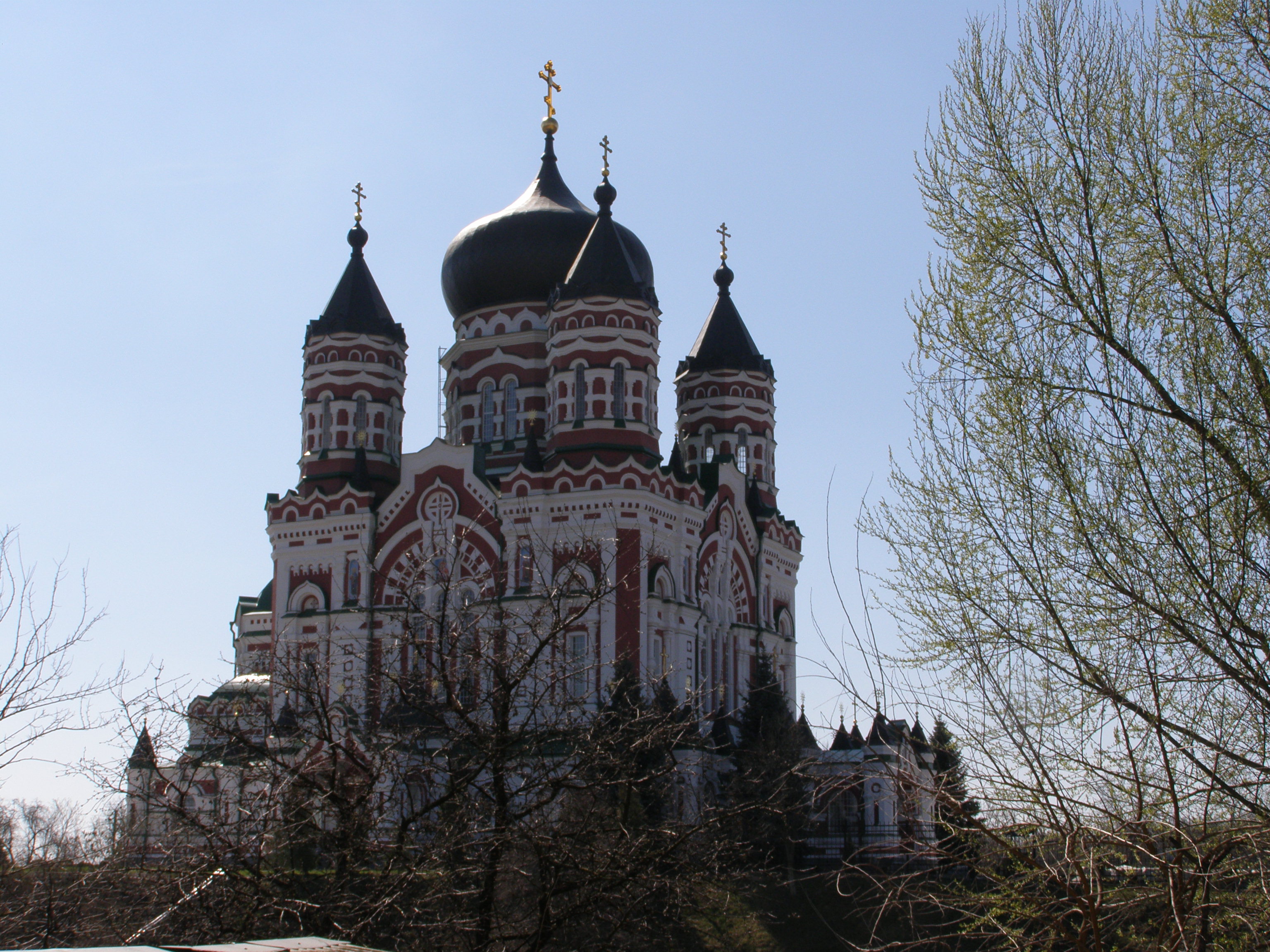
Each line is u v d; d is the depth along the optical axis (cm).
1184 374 2017
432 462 7912
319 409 8581
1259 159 2062
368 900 2206
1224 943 1892
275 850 2452
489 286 8831
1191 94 2117
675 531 7681
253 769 2492
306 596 8131
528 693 2561
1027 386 2081
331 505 8100
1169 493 1981
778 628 8888
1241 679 1856
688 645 7606
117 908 2359
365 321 8681
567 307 7850
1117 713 1819
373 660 2917
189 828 2348
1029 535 2030
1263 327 2009
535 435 8500
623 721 2784
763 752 5244
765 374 9231
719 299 9425
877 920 1936
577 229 8856
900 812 1930
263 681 2883
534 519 7444
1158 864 1659
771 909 5328
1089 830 1659
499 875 2484
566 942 2475
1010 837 1888
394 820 2539
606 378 7719
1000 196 2155
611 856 2327
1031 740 1820
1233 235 2044
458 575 7525
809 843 5875
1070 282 2098
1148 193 2077
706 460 9088
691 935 4409
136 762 2422
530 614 2991
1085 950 1709
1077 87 2148
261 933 2341
